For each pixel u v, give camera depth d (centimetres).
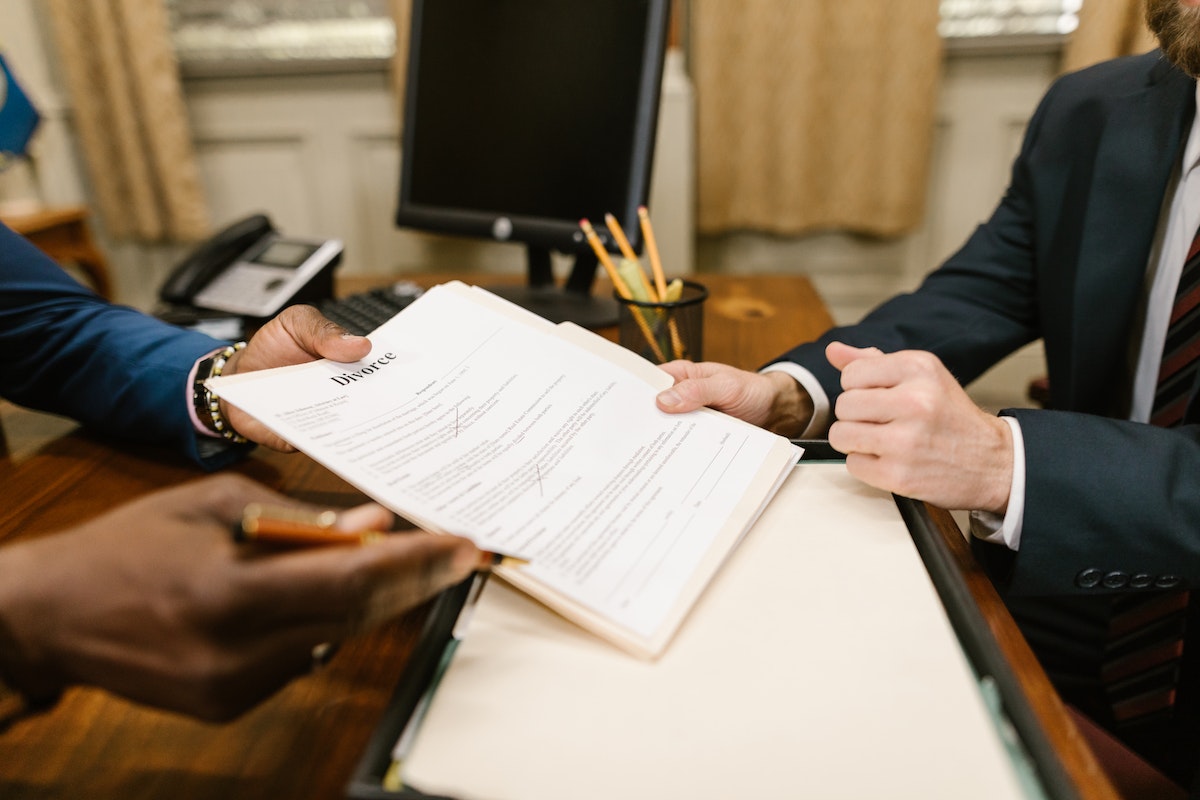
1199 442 51
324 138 214
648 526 43
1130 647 68
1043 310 81
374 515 35
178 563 31
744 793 29
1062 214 79
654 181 194
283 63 204
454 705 33
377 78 207
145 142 205
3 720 35
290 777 36
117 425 68
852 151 190
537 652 36
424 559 33
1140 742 67
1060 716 36
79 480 63
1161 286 74
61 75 213
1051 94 86
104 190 211
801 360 68
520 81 103
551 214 103
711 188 195
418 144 116
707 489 47
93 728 39
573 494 44
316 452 42
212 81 211
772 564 42
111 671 32
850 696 33
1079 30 168
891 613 38
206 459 64
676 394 54
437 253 222
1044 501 49
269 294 105
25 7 205
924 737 31
